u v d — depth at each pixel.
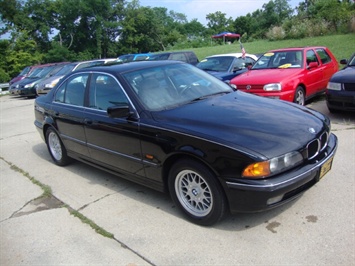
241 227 3.23
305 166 3.06
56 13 54.78
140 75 4.12
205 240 3.10
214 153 2.98
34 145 7.05
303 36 28.06
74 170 5.25
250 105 3.79
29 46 35.03
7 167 5.73
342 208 3.38
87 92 4.50
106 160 4.30
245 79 7.50
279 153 2.88
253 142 2.95
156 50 64.31
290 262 2.69
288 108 3.78
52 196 4.37
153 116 3.59
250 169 2.83
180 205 3.46
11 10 49.75
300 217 3.29
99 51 56.47
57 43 52.25
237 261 2.77
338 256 2.70
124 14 59.12
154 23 61.56
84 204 4.05
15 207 4.18
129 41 58.97
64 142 5.10
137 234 3.31
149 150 3.55
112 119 3.95
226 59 9.97
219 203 3.09
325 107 7.81
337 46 19.00
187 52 15.81
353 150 4.89
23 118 10.51
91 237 3.34
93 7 54.47
